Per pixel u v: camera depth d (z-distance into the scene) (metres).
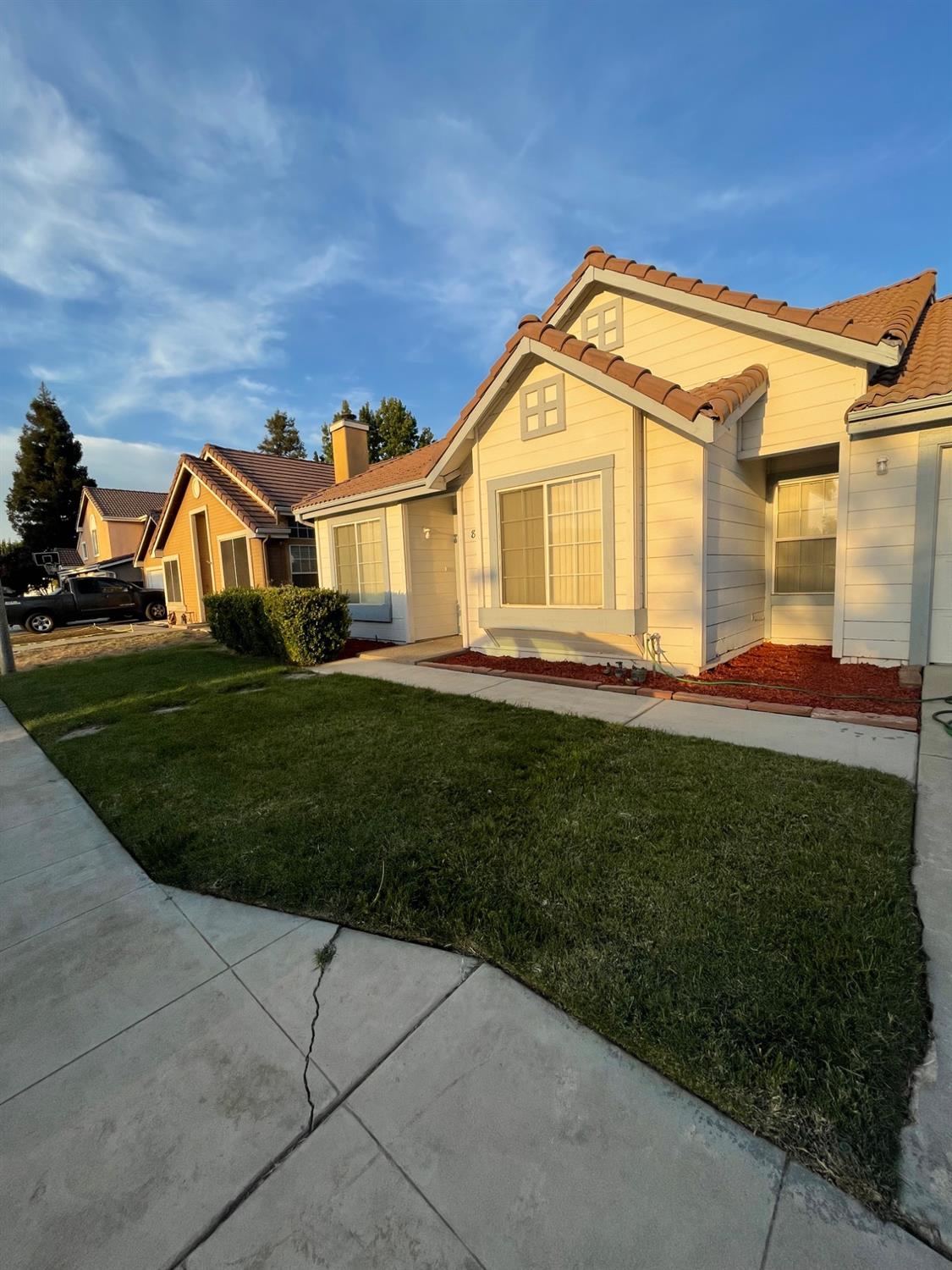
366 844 3.11
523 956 2.23
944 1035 1.79
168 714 6.36
